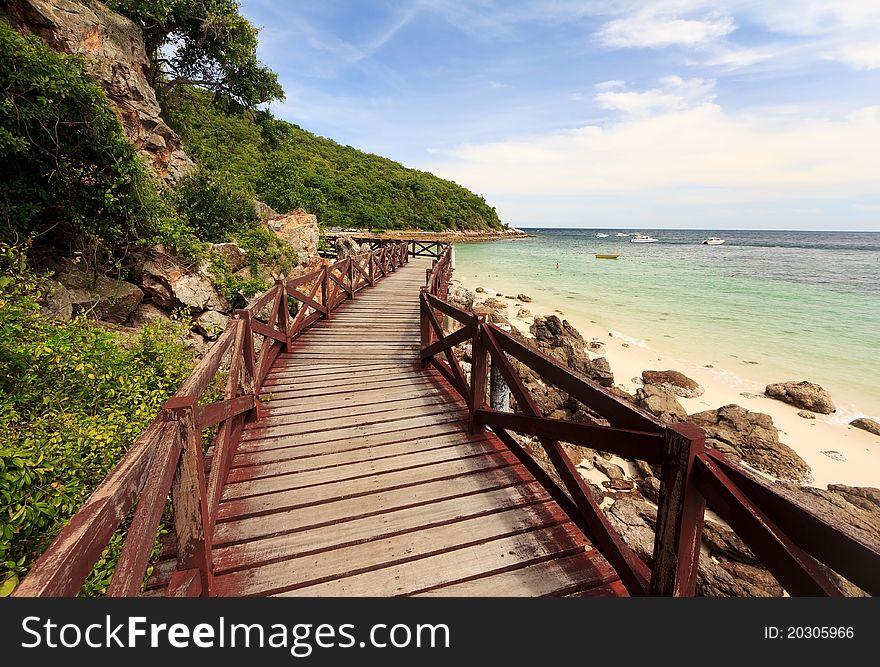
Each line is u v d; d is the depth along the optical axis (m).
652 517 4.50
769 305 18.00
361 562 2.12
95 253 6.28
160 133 9.91
